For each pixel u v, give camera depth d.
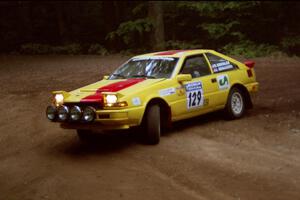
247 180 6.51
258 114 10.20
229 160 7.32
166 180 6.56
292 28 22.59
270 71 15.84
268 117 9.90
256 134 8.68
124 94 7.69
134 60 9.34
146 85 8.09
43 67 18.30
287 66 16.83
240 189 6.21
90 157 7.67
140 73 8.84
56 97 7.98
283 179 6.54
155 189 6.26
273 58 19.17
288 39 21.14
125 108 7.57
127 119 7.58
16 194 6.29
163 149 7.92
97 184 6.49
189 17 24.55
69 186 6.45
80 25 28.31
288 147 7.93
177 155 7.59
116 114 7.48
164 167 7.06
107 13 25.95
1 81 14.88
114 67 17.27
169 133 8.94
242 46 21.00
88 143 8.54
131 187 6.35
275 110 10.53
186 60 9.01
